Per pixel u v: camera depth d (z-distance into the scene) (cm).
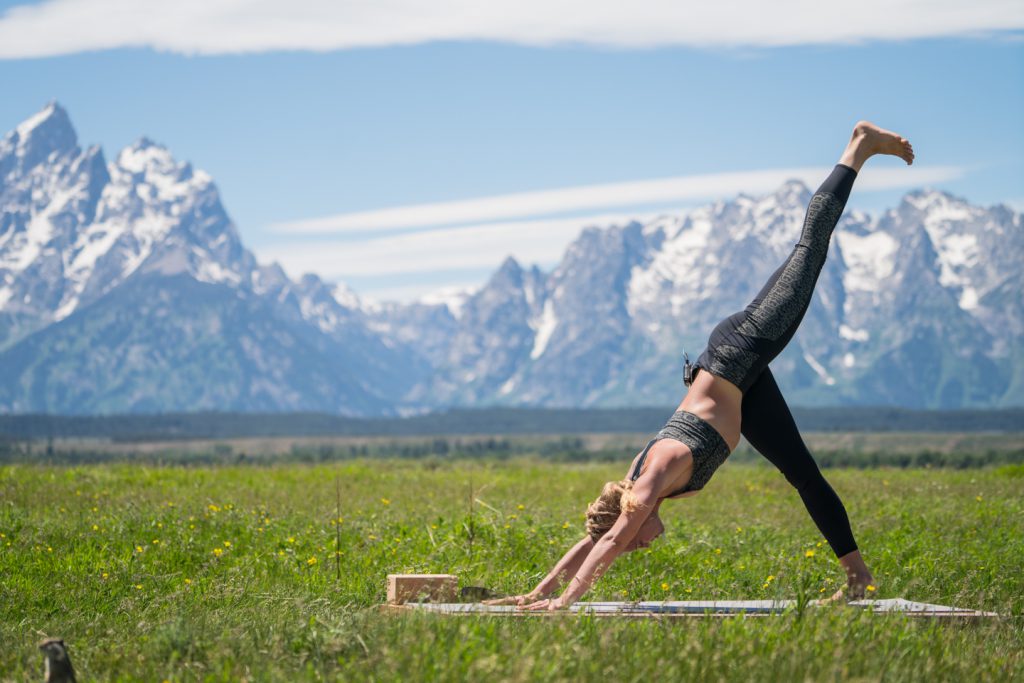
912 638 892
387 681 743
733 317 1037
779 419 1061
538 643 812
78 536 1642
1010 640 998
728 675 763
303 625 891
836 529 1106
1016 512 2184
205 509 2000
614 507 1009
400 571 1392
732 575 1449
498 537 1639
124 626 1031
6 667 873
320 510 2109
